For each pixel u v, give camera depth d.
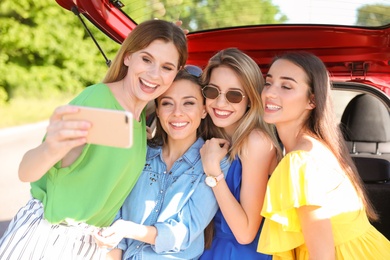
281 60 2.16
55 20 15.33
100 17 3.03
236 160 2.33
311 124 2.18
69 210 1.98
